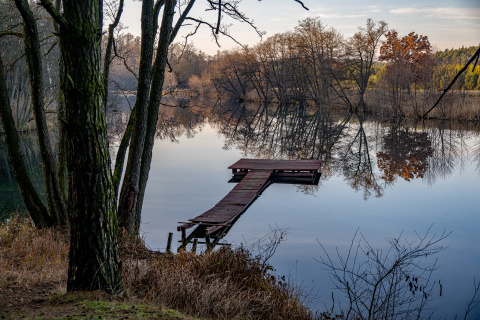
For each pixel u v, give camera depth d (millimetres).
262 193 19328
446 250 11781
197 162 26125
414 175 23281
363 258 10945
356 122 48719
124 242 9492
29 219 10398
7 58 23578
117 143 28359
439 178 22438
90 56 4898
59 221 9805
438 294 8773
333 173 24172
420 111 48844
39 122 9375
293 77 68188
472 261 10883
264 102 79750
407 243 12430
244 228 13680
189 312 5859
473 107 45219
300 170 23281
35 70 9055
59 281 6195
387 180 22172
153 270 6918
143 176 11008
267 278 7996
